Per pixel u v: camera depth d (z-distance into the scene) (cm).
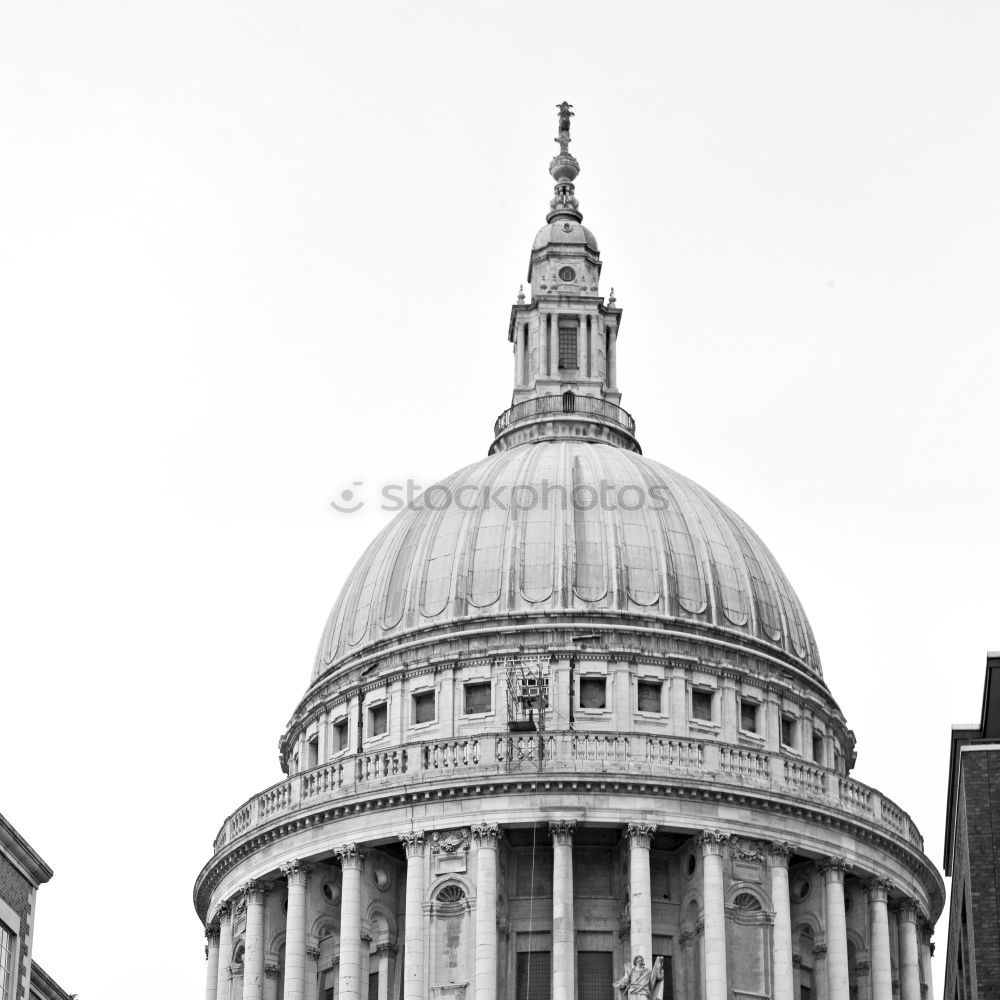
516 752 12800
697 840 12762
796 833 12975
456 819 12719
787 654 14050
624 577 13775
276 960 13250
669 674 13512
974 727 9400
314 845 13038
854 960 13238
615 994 12612
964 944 9181
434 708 13550
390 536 14600
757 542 14725
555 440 14975
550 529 13962
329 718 14050
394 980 12838
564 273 15650
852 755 14650
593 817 12650
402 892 13025
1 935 9394
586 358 15438
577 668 13450
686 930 12762
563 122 16688
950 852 10088
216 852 13700
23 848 9538
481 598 13762
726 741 13388
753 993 12612
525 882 12850
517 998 12606
